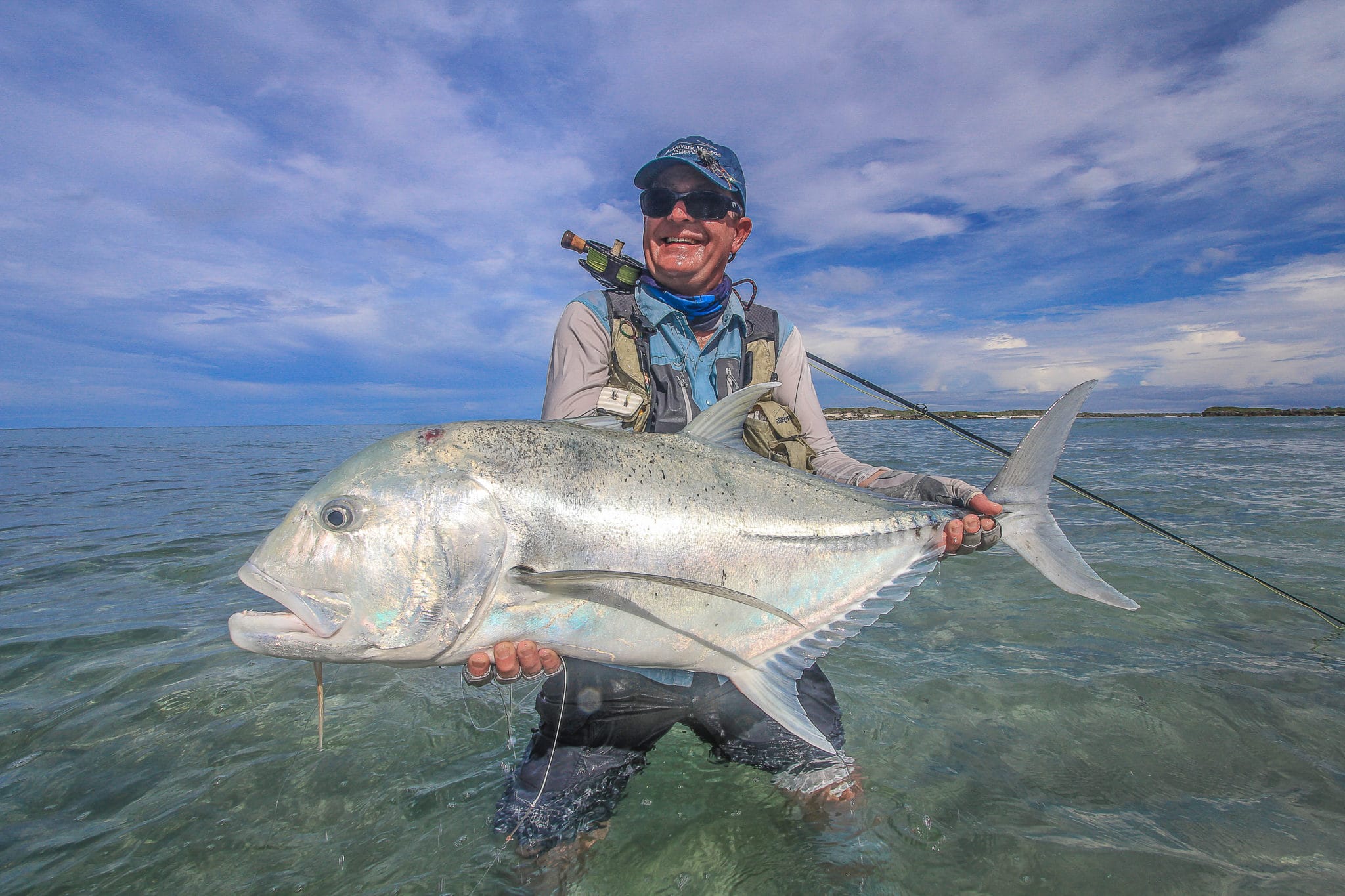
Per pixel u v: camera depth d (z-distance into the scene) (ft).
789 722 6.99
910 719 8.97
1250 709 8.89
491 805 7.33
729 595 6.42
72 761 8.04
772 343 9.78
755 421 9.60
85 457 55.57
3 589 14.94
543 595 6.72
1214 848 6.38
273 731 8.79
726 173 9.14
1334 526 18.71
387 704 9.59
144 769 7.90
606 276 9.86
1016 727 8.68
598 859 6.56
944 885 6.07
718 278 9.80
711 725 7.98
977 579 15.15
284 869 6.35
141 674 10.46
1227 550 16.42
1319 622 12.01
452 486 6.59
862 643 11.72
